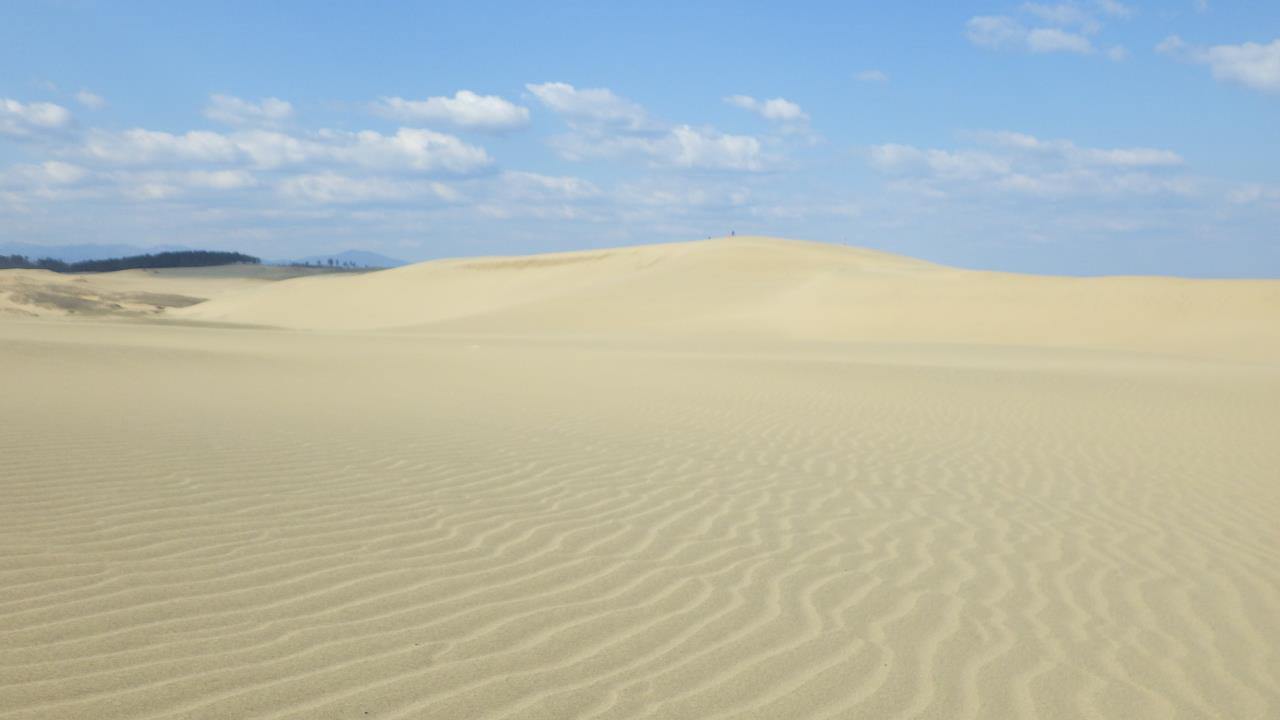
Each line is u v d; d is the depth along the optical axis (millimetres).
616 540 6246
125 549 5430
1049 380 20734
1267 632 4977
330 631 4379
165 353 22234
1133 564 6242
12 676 3701
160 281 158625
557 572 5480
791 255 82125
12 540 5465
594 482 8133
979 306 52625
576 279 85750
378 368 21359
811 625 4785
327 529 6117
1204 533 7211
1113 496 8547
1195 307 48156
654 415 13344
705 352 31938
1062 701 4004
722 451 10211
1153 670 4398
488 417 12406
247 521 6195
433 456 8984
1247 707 4027
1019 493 8531
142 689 3666
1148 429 13336
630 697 3842
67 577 4883
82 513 6148
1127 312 48594
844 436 11820
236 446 8945
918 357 30781
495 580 5277
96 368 18094
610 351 31375
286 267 198125
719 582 5434
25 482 6883
